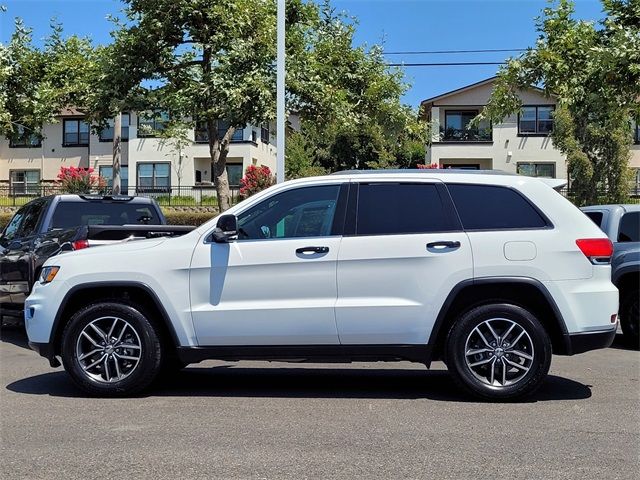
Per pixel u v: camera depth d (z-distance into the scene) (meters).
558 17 13.35
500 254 5.89
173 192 38.75
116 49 14.07
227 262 6.04
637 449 4.75
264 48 13.29
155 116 14.50
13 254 9.66
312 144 35.66
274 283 6.00
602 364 7.84
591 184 29.11
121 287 6.17
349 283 5.95
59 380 7.03
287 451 4.70
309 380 7.09
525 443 4.87
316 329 5.96
